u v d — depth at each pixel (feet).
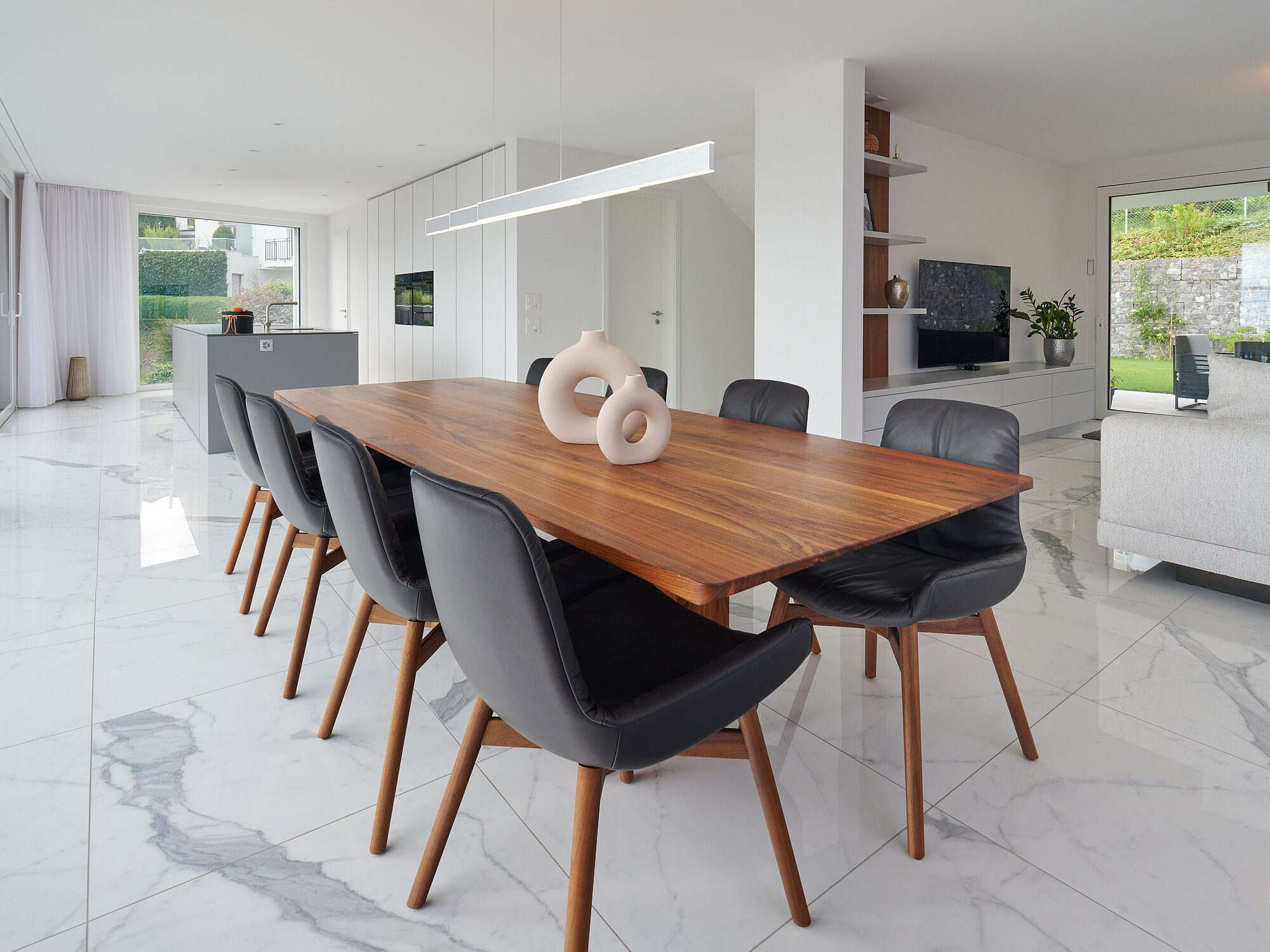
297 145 20.80
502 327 20.63
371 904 4.84
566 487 5.82
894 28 12.62
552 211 20.24
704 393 23.89
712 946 4.51
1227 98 16.92
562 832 5.53
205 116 17.97
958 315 20.86
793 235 14.99
